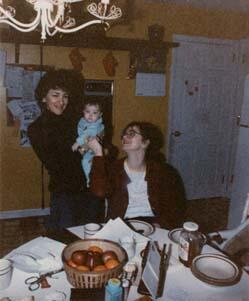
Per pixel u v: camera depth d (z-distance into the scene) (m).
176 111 3.86
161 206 2.07
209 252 1.55
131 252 1.45
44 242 1.54
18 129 3.38
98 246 1.38
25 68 3.29
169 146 3.89
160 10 3.58
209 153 4.10
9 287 1.25
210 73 3.90
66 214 2.25
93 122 2.34
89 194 2.27
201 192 4.16
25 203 3.53
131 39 3.39
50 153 2.28
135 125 2.04
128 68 3.59
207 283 1.29
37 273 1.33
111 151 3.20
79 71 3.40
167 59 3.71
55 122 2.33
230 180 4.19
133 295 1.23
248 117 3.05
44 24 1.44
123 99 3.64
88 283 1.18
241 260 1.57
